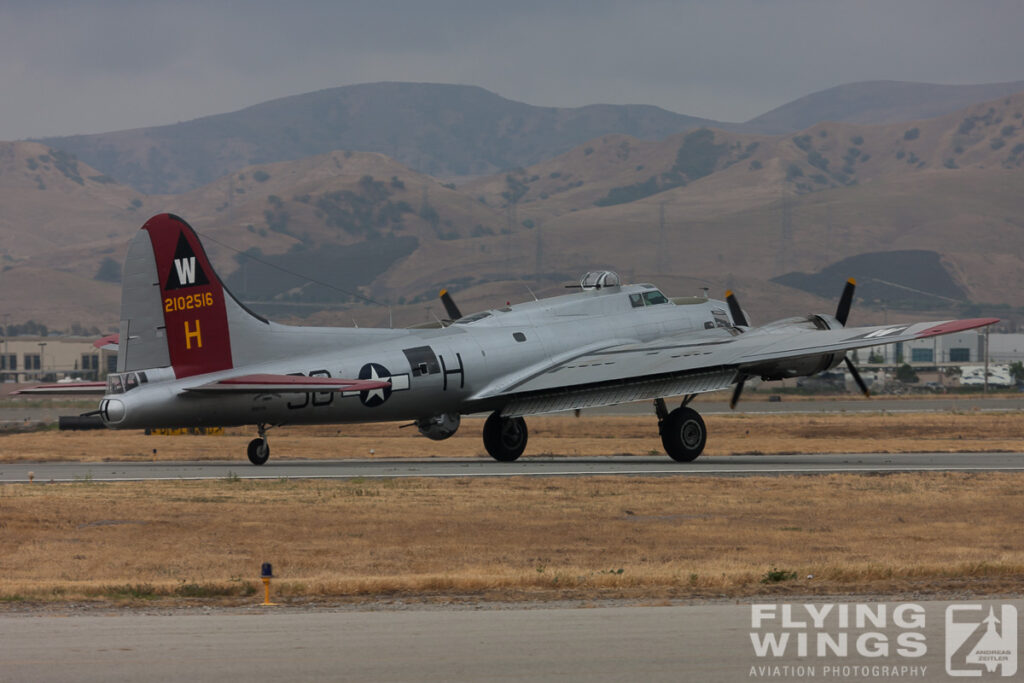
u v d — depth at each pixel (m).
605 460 140.75
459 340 130.00
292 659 44.50
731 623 51.09
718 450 164.25
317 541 79.75
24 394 122.88
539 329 137.25
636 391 130.25
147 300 112.94
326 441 186.12
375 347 124.44
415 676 42.31
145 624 50.97
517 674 42.66
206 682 41.41
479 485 106.31
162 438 190.25
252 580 65.38
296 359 120.25
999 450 165.88
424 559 74.19
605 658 44.91
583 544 79.56
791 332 136.00
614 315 144.62
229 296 117.25
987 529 87.00
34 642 47.28
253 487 103.31
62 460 142.12
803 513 93.56
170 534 81.62
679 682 41.84
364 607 56.03
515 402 133.25
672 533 83.88
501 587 62.34
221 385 111.44
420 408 126.75
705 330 150.25
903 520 90.81
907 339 120.38
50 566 71.56
